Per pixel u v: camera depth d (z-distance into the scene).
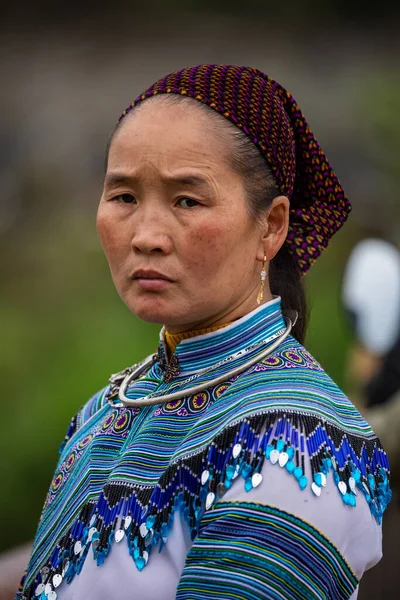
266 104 2.89
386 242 6.84
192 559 2.50
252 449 2.55
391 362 6.54
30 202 18.19
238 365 2.86
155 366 3.15
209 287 2.80
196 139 2.75
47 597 2.83
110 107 20.75
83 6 25.11
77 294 15.08
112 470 2.89
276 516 2.47
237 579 2.44
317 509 2.50
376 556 2.66
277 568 2.44
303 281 3.32
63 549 2.89
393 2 25.41
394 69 21.97
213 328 2.94
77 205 17.91
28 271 15.84
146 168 2.76
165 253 2.76
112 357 12.12
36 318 13.88
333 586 2.53
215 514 2.52
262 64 22.86
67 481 3.10
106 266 15.91
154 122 2.79
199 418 2.77
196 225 2.74
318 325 11.98
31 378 11.68
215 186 2.75
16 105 20.91
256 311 2.95
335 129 19.19
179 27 24.78
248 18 25.30
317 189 3.23
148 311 2.82
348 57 23.23
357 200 16.64
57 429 10.62
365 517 2.61
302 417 2.60
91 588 2.69
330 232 3.29
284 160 2.94
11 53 23.41
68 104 20.86
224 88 2.84
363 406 6.75
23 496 10.13
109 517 2.73
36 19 24.91
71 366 11.93
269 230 2.95
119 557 2.66
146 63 22.95
